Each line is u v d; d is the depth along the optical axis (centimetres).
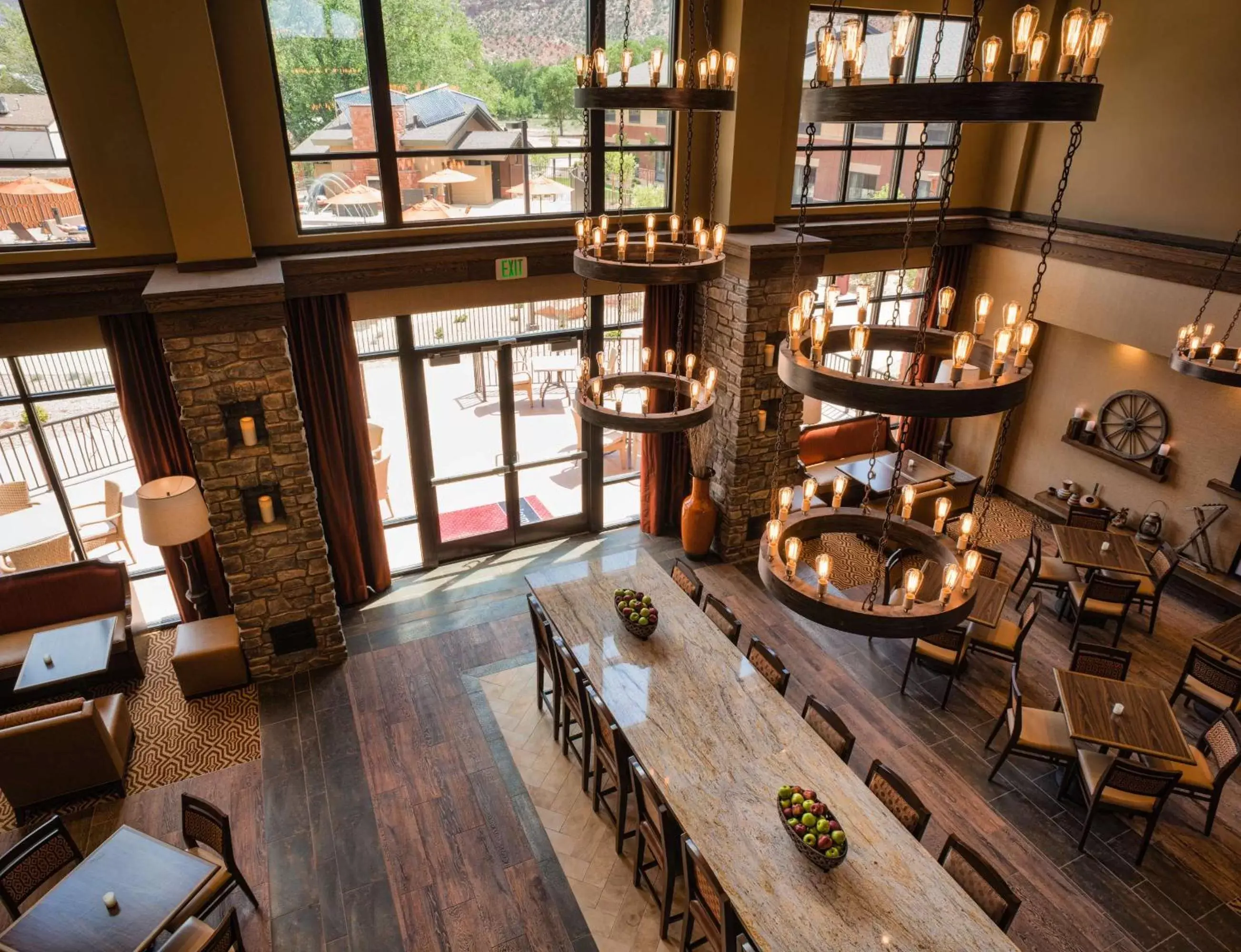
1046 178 932
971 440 1131
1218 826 598
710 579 889
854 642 789
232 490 658
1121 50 833
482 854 566
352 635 790
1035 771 642
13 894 473
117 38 592
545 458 916
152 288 582
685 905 525
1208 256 751
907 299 1045
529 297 811
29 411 674
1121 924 525
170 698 712
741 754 498
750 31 747
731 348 838
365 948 504
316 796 612
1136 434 930
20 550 710
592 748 652
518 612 825
